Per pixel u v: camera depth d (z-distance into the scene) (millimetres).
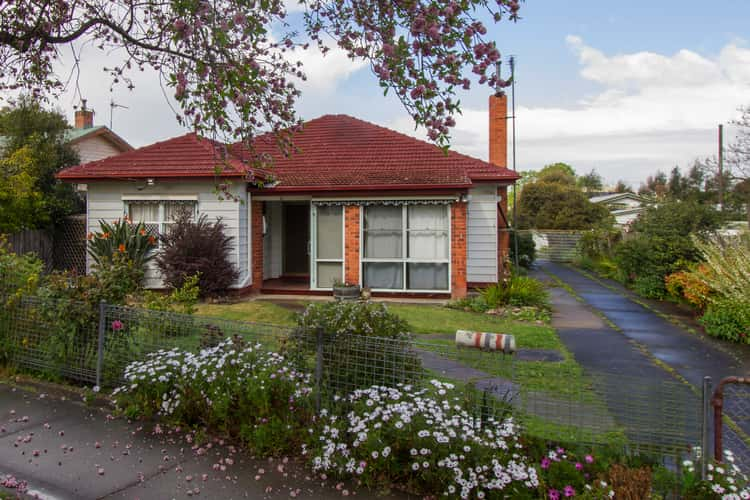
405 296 13906
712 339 9734
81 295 6113
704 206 16125
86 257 15508
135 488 3838
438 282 13844
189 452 4441
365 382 4602
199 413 4926
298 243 16922
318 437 4285
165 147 14680
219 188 6098
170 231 13523
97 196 14117
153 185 13891
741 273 10273
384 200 13812
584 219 40031
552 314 12484
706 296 11047
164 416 5023
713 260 11016
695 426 3928
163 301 6746
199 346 5402
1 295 6699
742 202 26641
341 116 18297
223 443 4594
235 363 4840
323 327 4809
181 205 13914
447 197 13461
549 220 41125
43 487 3830
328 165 15617
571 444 4031
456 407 4059
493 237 15336
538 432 4125
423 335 9391
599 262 26391
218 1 4941
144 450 4469
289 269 16953
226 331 5336
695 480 3551
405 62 4414
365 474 3943
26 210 15023
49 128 19578
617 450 3908
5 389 5926
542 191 42094
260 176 13523
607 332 10344
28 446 4520
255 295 14516
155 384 5129
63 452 4414
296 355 4871
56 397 5699
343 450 3971
